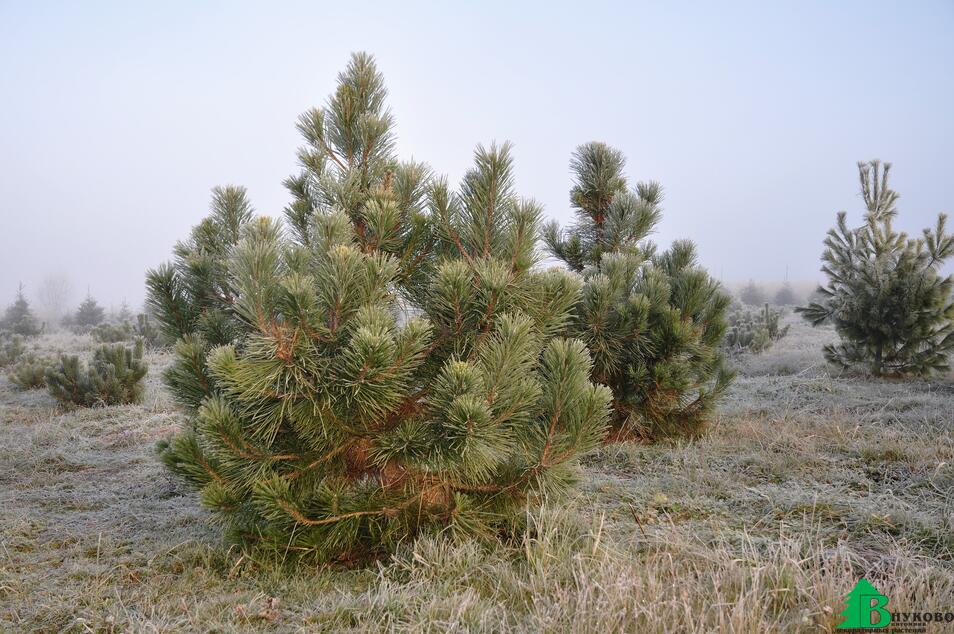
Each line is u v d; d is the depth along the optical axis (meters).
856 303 9.59
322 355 3.08
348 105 4.03
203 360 3.50
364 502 3.34
